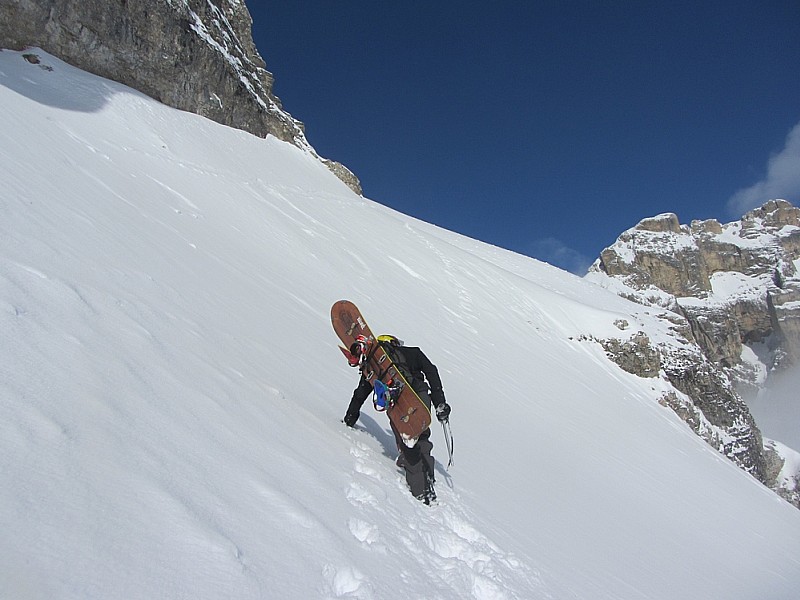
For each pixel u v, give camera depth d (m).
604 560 4.64
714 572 6.16
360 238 19.69
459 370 11.19
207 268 7.12
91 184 7.47
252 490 2.23
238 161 20.62
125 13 18.94
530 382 14.50
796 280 189.50
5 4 14.91
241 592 1.61
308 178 27.61
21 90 12.01
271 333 5.94
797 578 7.72
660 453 13.71
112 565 1.42
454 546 3.13
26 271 3.01
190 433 2.39
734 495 12.97
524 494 5.31
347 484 3.01
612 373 24.03
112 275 4.09
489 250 40.41
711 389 29.36
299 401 4.16
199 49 23.59
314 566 1.98
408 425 3.61
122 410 2.21
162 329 3.57
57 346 2.40
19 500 1.45
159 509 1.75
